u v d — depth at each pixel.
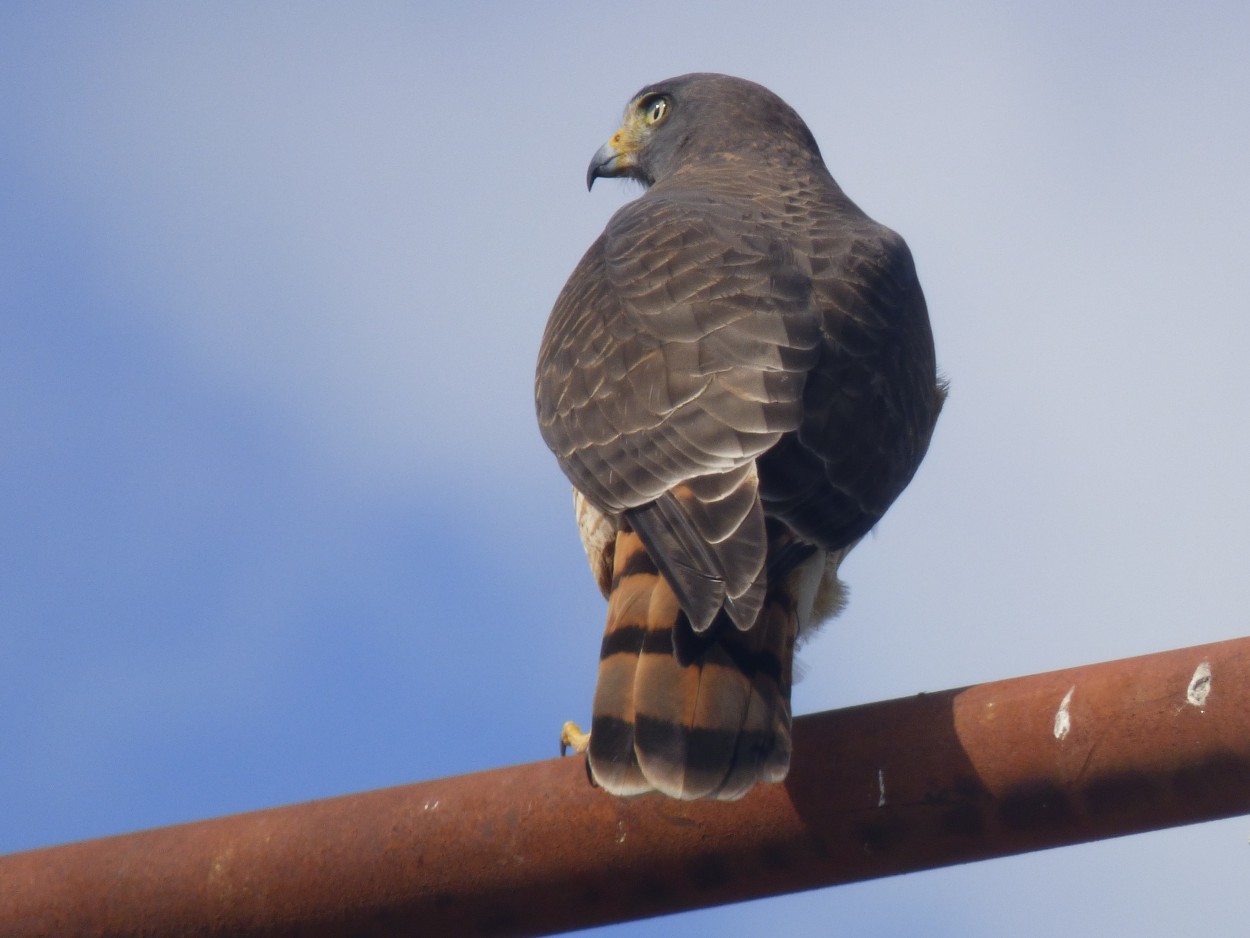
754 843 7.46
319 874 7.74
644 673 7.59
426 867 7.69
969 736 7.25
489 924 7.77
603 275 9.91
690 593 7.59
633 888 7.63
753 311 8.98
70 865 8.00
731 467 8.05
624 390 8.68
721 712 7.43
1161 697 6.94
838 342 9.08
